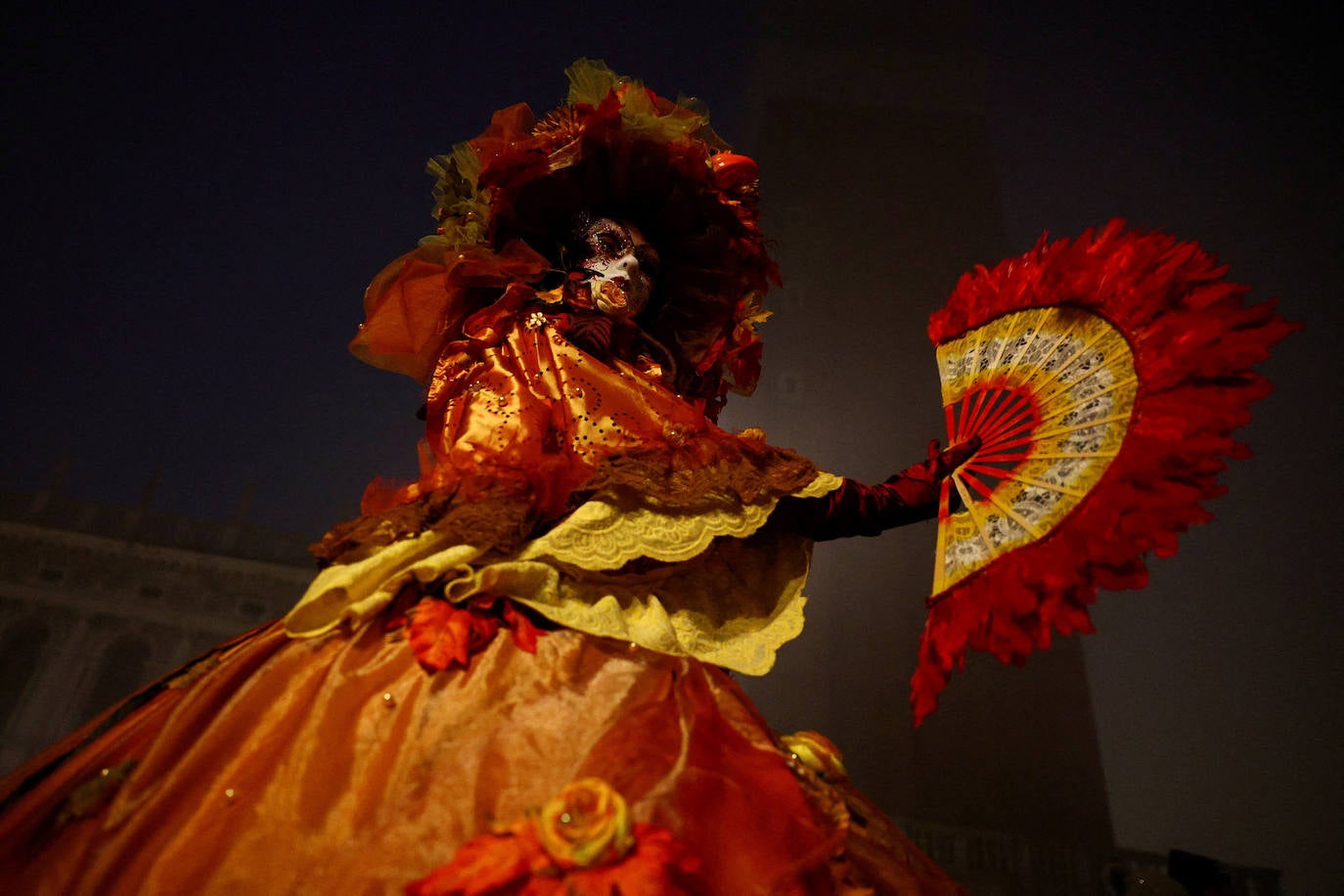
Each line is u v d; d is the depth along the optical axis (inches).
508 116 79.6
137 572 1255.5
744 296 85.2
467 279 71.6
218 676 48.4
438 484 55.9
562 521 55.1
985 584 59.3
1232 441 54.4
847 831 44.2
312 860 38.7
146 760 44.4
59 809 42.9
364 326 73.0
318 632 48.9
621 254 73.8
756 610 59.9
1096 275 65.1
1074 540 56.3
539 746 43.0
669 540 54.9
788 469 60.9
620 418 61.8
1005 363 68.9
